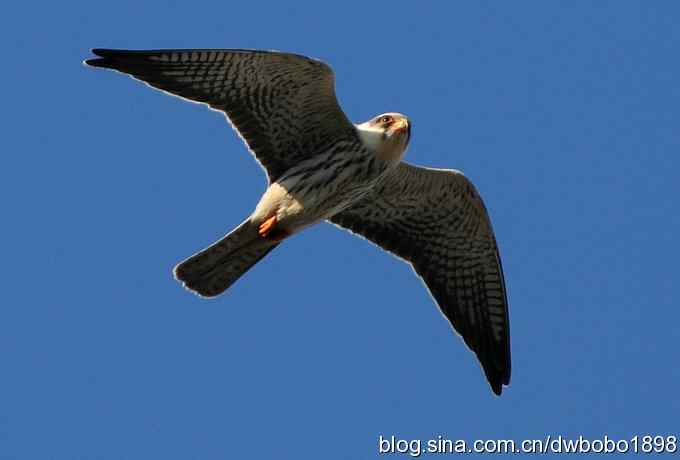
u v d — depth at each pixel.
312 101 16.02
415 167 17.45
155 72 15.59
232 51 15.30
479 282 18.69
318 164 16.53
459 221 18.23
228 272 17.08
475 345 18.75
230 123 16.20
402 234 18.56
